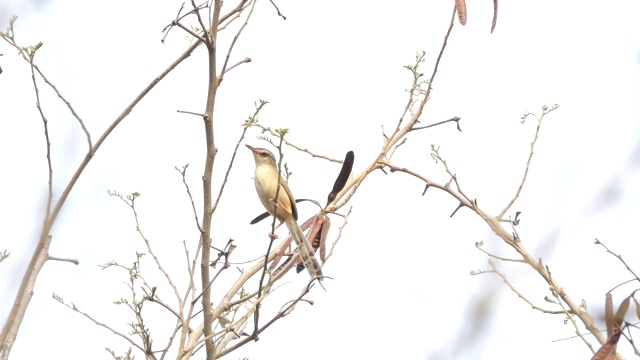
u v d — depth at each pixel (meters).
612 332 8.34
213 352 9.65
